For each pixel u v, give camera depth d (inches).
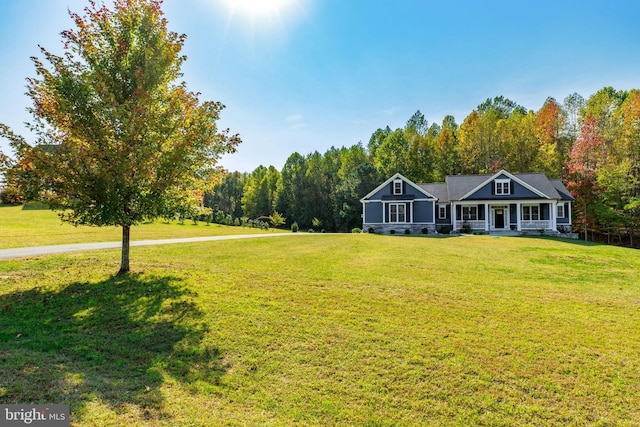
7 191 298.5
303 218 2295.8
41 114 296.2
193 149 326.0
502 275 412.5
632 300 318.7
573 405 158.9
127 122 289.4
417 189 1229.1
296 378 173.8
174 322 236.2
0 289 295.9
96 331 221.1
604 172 1184.8
